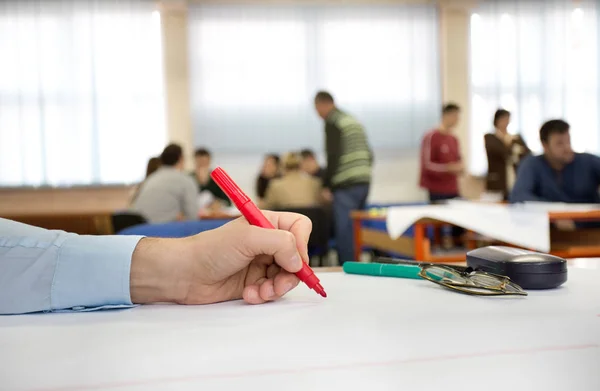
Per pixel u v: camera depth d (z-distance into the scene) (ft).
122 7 21.15
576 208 5.65
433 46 22.58
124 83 21.25
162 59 21.53
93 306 1.90
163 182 11.20
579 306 1.77
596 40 22.53
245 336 1.48
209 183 17.46
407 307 1.81
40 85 20.85
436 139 17.25
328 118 13.29
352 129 13.09
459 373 1.13
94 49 21.03
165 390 1.07
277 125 22.03
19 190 20.88
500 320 1.60
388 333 1.48
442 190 17.31
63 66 20.93
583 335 1.41
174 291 1.93
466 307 1.79
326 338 1.44
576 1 22.39
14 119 20.83
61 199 21.03
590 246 4.92
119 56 21.20
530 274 2.05
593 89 22.61
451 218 5.16
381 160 22.59
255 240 1.85
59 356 1.33
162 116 21.50
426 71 22.59
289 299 2.00
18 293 1.84
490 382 1.08
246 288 1.95
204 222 5.06
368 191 13.24
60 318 1.78
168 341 1.45
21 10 20.76
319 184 14.37
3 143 20.84
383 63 22.40
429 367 1.18
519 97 22.52
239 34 21.84
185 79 21.68
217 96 21.84
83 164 21.07
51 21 20.85
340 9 22.18
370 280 2.37
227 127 21.88
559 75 22.50
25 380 1.14
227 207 16.55
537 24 22.47
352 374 1.14
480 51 22.58
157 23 21.40
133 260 1.92
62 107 20.93
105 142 21.16
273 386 1.08
